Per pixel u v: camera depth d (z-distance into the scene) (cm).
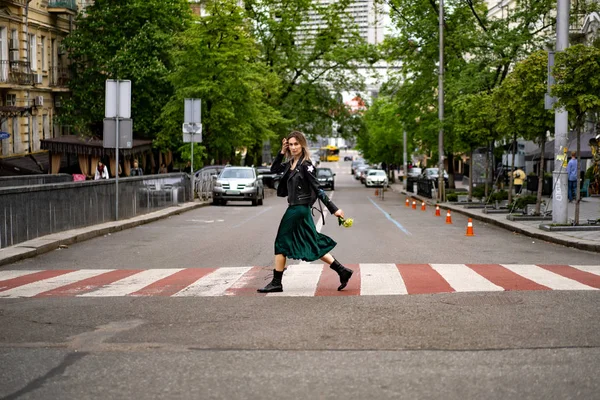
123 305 833
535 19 3609
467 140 3334
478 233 1933
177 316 761
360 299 850
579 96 1691
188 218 2572
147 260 1345
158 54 4541
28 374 550
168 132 4219
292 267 1186
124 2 4578
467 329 681
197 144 4019
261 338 654
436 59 4362
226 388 507
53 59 4562
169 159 5412
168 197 3000
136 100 4575
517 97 2167
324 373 541
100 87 4562
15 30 4022
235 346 626
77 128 4466
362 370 548
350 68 5991
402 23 4400
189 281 1030
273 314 763
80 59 4772
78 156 3847
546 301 823
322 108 6184
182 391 502
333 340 644
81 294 922
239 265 1244
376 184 6800
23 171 3747
